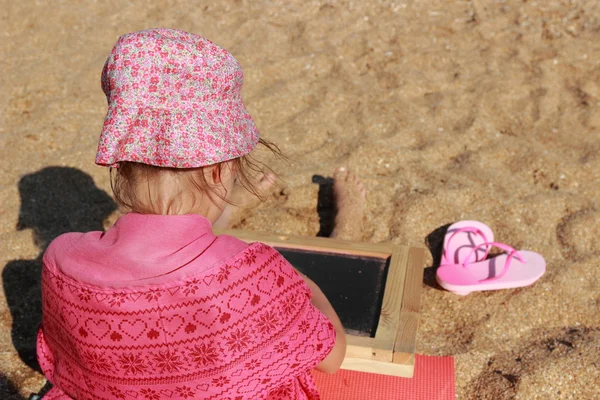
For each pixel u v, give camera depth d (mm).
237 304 1075
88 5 4688
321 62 3936
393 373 1677
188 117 1073
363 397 1895
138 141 1072
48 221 2795
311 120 3402
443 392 1928
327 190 2893
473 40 4145
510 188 2848
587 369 1994
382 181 2918
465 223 2588
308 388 1394
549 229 2648
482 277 2336
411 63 3900
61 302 1129
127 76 1064
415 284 1905
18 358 2115
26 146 3236
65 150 3213
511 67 3820
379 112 3422
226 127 1110
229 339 1077
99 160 1080
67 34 4305
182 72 1067
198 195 1146
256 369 1106
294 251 2129
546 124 3312
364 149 3104
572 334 2184
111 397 1156
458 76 3738
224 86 1105
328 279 1963
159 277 1061
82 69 3893
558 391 1960
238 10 4633
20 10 4555
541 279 2387
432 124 3328
